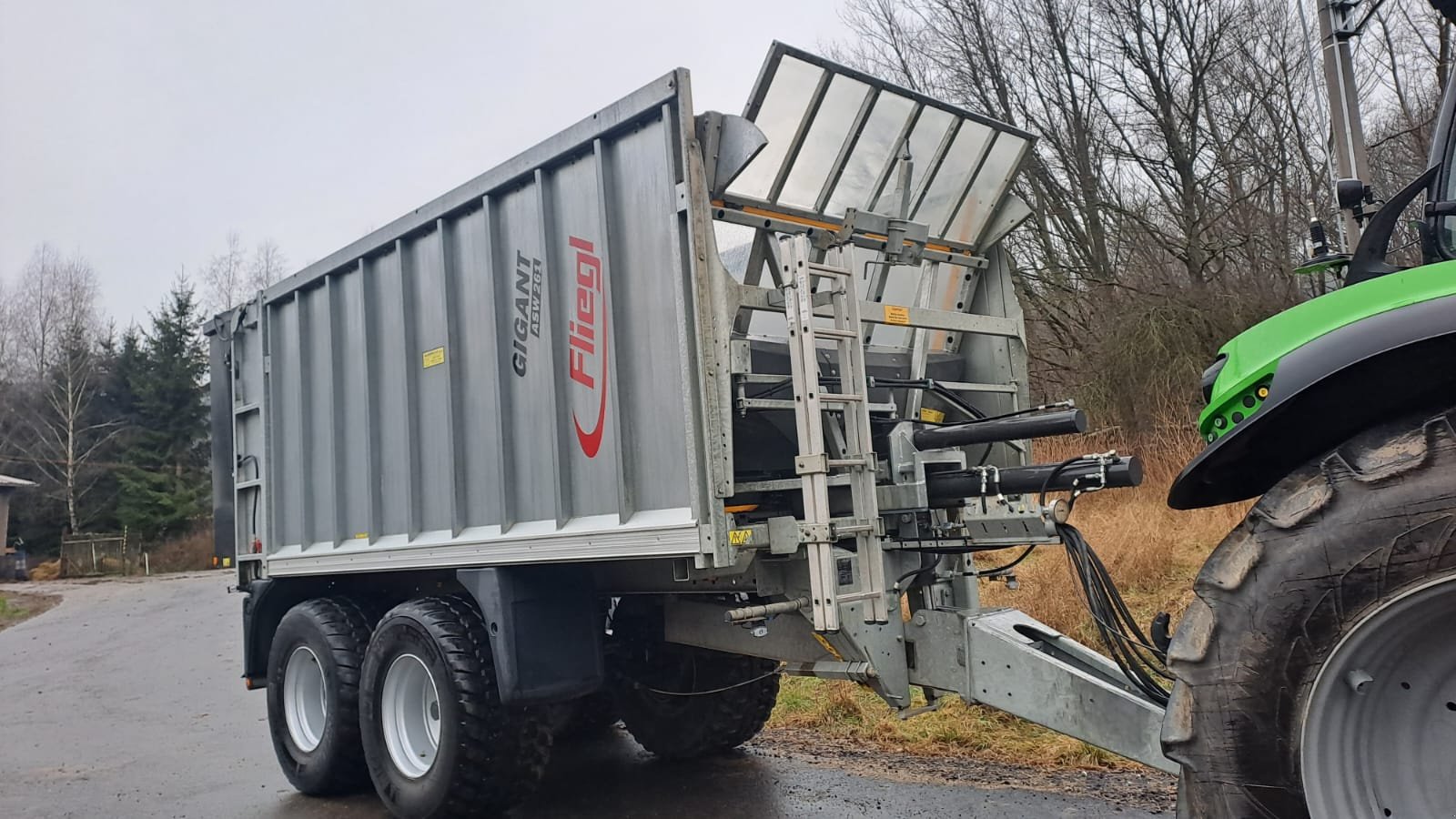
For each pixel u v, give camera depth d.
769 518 3.94
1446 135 2.76
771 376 4.00
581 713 6.56
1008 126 4.89
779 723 6.64
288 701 6.04
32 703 9.88
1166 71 19.16
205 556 38.50
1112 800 4.70
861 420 3.84
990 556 9.08
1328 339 2.29
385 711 5.12
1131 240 18.72
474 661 4.73
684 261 3.82
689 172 3.78
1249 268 16.39
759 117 4.16
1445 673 2.13
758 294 3.90
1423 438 2.12
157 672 11.49
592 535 4.17
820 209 4.48
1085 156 20.11
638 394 4.10
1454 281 2.21
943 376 4.93
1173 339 15.05
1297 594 2.18
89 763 7.03
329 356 5.86
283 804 5.78
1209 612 2.32
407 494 5.32
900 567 4.20
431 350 5.20
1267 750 2.21
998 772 5.27
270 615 6.53
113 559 36.69
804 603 4.00
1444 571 2.03
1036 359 18.41
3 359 48.97
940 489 4.07
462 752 4.62
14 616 20.95
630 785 5.61
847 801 5.01
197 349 44.34
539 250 4.55
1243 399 2.45
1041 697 3.63
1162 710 3.28
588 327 4.30
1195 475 2.59
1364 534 2.11
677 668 5.61
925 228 4.73
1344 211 3.56
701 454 3.76
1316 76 15.13
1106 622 3.55
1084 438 12.51
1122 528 9.52
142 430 42.28
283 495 6.39
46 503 41.12
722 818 4.90
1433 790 2.13
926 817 4.66
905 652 4.10
